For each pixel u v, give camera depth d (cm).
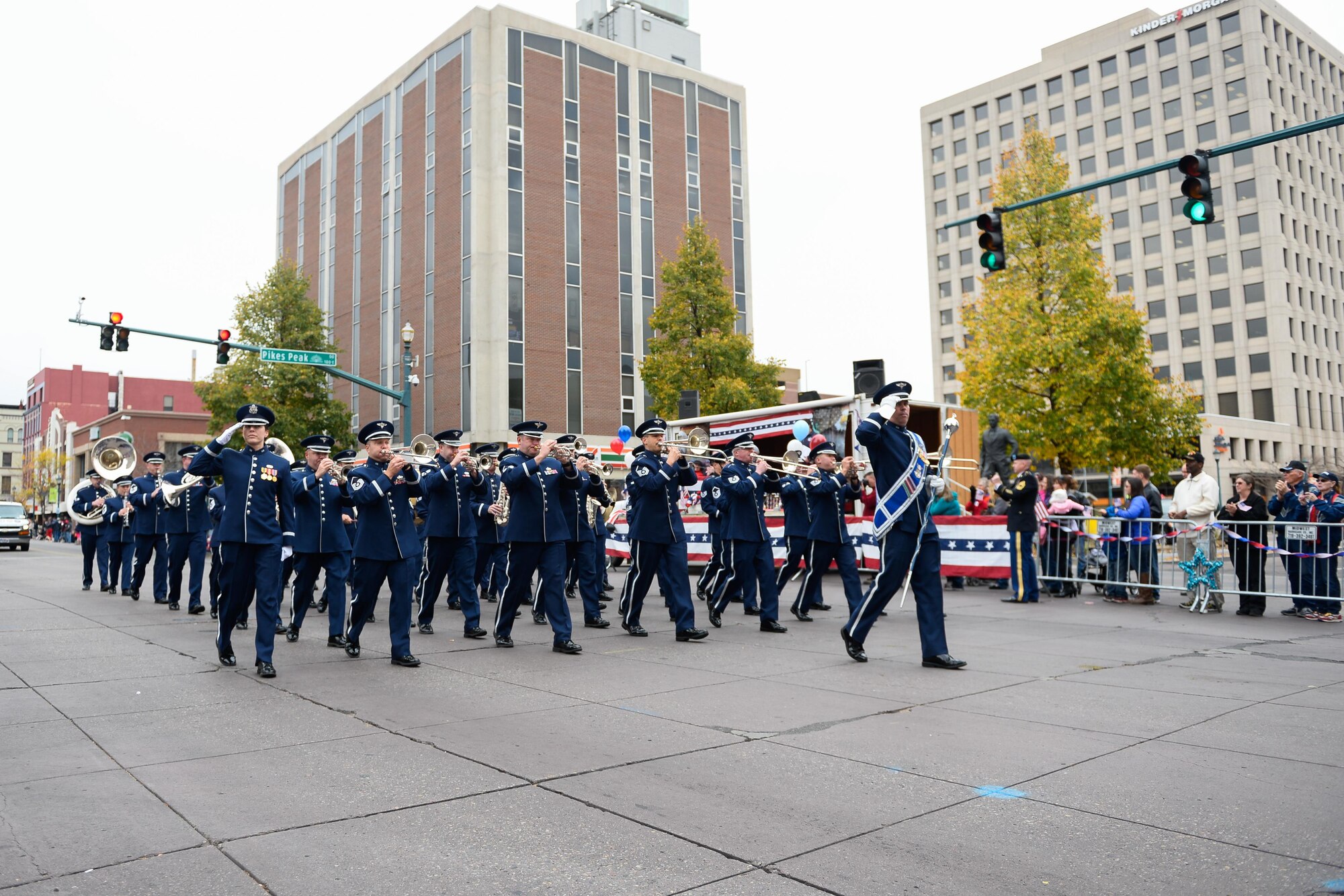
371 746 561
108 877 369
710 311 3183
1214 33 6500
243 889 357
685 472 1022
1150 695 682
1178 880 358
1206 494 1306
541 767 514
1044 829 413
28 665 859
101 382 9862
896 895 348
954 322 7812
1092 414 2747
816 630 1097
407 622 859
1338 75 7219
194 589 1315
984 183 7638
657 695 701
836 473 1159
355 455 1102
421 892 354
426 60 4203
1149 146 6775
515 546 945
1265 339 6297
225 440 823
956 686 721
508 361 3825
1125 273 6856
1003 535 1499
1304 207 6662
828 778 490
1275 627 1077
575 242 4062
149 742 574
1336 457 6638
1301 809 434
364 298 4559
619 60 4278
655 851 393
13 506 4047
